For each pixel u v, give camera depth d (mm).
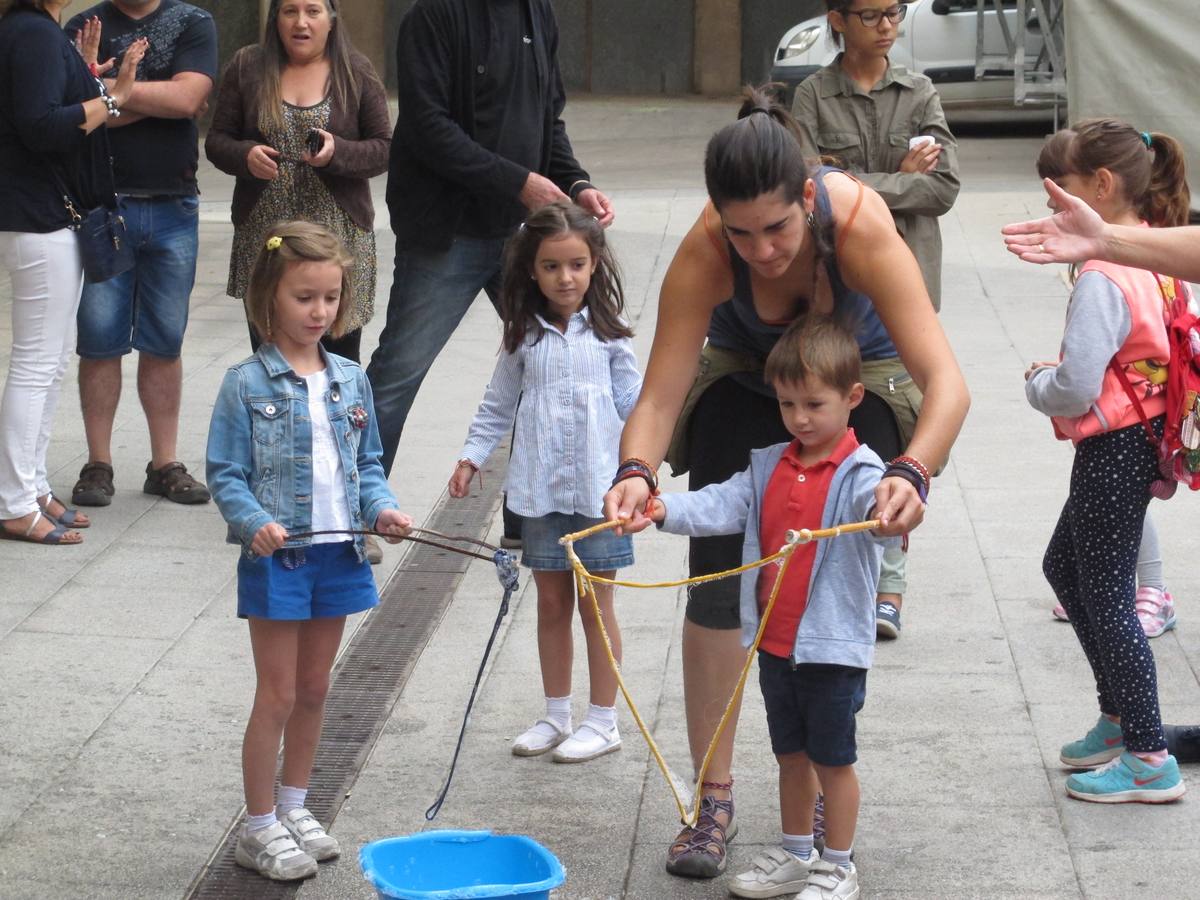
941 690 5578
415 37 6551
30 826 4684
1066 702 5465
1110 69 14688
